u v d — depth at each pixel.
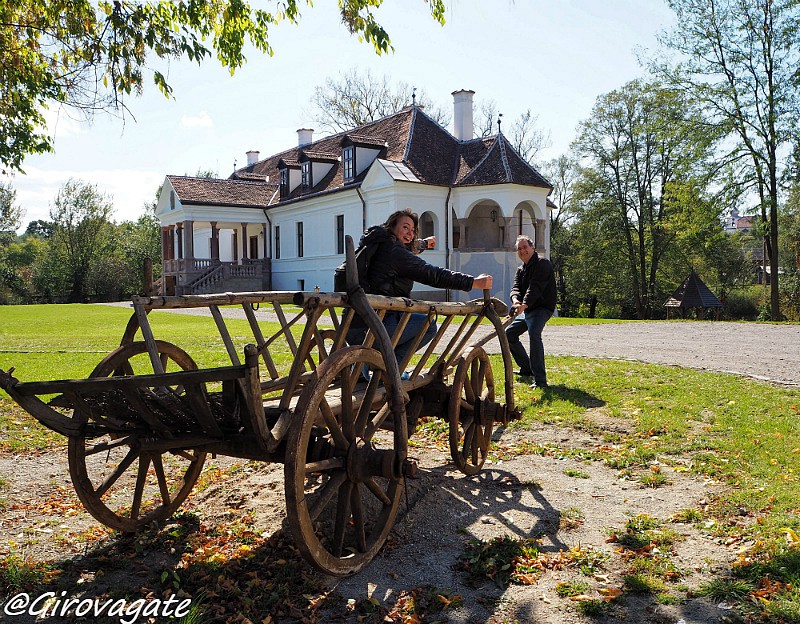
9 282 63.84
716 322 22.64
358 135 39.03
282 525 4.17
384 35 7.95
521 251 8.62
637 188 41.56
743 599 3.15
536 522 4.27
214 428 3.29
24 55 9.73
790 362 10.93
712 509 4.33
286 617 3.14
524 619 3.07
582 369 10.09
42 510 4.61
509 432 6.59
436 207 31.80
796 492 4.45
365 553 3.59
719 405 7.35
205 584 3.46
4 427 6.89
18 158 12.38
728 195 29.92
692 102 30.00
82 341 16.31
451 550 3.88
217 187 42.06
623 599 3.22
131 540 4.04
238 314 26.06
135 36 8.42
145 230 70.19
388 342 3.56
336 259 35.56
